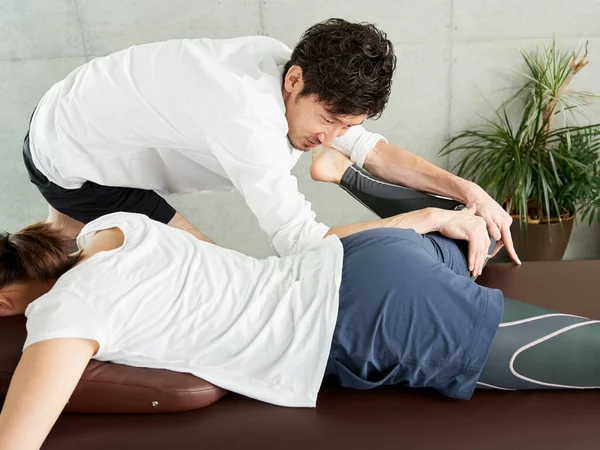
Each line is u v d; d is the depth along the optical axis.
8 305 1.35
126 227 1.32
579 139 2.96
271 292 1.27
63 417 1.25
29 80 3.14
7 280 1.29
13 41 3.06
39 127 1.76
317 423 1.19
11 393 1.02
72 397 1.22
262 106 1.39
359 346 1.23
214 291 1.25
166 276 1.25
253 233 3.41
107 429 1.21
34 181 1.91
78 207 1.93
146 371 1.23
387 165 1.97
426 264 1.28
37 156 1.80
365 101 1.35
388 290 1.23
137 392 1.21
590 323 1.25
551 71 2.91
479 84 3.11
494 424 1.17
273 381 1.23
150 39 3.07
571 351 1.21
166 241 1.31
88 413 1.26
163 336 1.21
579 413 1.19
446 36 3.03
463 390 1.22
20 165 3.30
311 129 1.45
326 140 1.47
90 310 1.14
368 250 1.31
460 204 1.87
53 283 1.30
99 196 1.89
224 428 1.19
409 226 1.58
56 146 1.73
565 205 3.01
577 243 3.37
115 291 1.19
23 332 1.31
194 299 1.24
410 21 3.01
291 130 1.49
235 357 1.22
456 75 3.09
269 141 1.39
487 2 2.97
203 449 1.15
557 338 1.22
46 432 1.01
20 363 1.06
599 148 2.97
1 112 3.20
